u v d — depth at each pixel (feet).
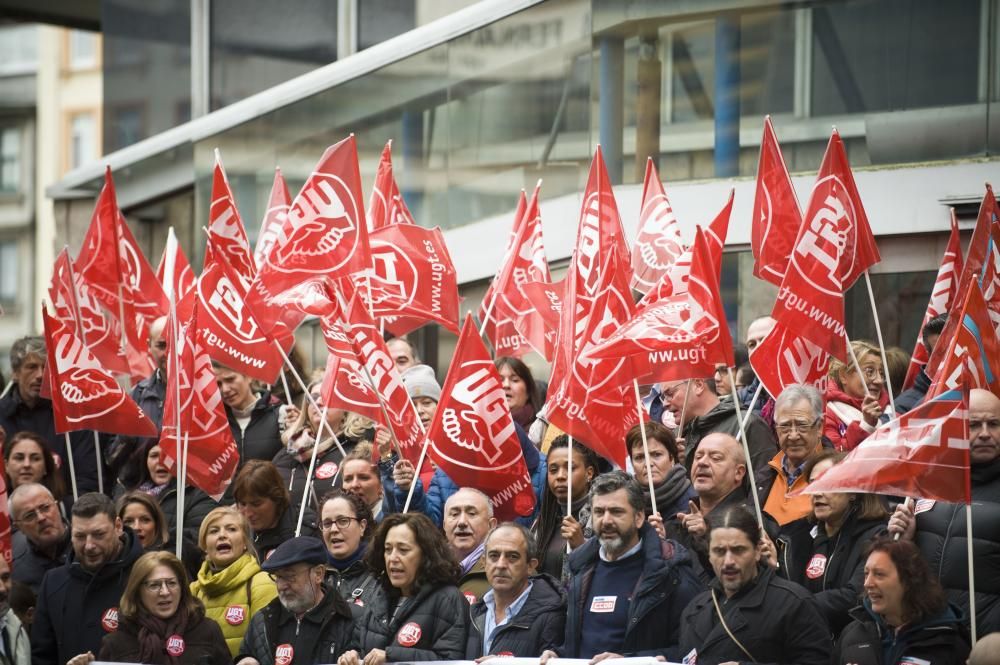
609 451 49.11
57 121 234.79
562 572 48.32
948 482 40.83
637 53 68.18
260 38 98.94
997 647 36.83
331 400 53.62
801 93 64.75
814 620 41.27
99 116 233.35
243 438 58.59
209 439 54.39
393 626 45.24
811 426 47.37
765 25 65.46
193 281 62.90
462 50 76.84
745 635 41.34
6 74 237.25
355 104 84.07
